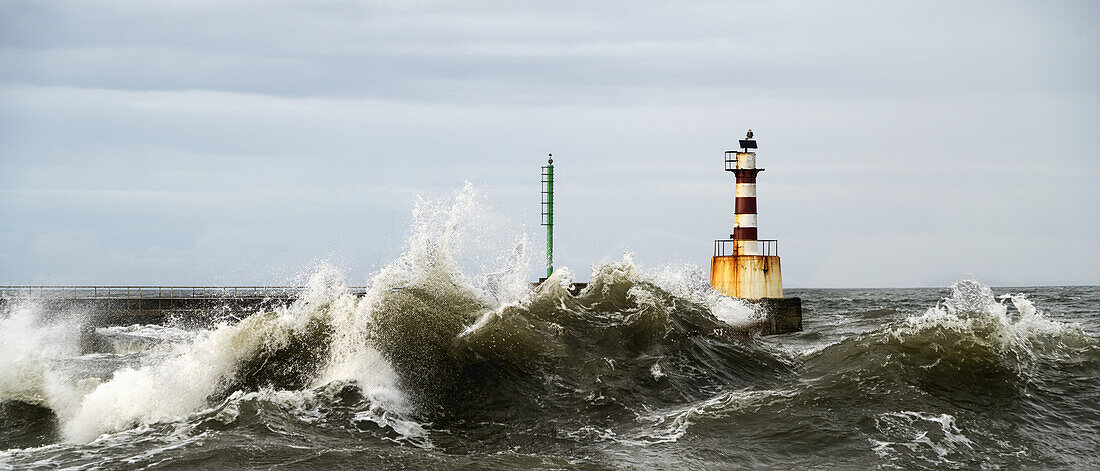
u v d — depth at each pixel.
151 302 37.62
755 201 31.31
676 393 14.73
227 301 38.22
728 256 30.94
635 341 17.00
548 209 34.12
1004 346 16.20
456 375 14.68
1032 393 14.58
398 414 13.13
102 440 11.55
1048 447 12.41
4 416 13.56
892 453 11.90
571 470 10.88
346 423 12.47
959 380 14.94
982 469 11.51
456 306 17.61
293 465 10.60
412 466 10.77
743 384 15.75
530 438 12.57
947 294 86.44
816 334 26.91
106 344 26.47
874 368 15.34
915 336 16.67
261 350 14.91
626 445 12.20
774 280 30.66
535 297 18.48
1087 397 14.42
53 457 10.84
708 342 17.88
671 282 23.72
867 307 50.75
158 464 10.55
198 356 14.79
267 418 12.27
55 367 17.11
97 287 37.38
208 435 11.63
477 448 12.13
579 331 17.25
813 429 12.72
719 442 12.30
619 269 20.64
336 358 14.68
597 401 14.05
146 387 13.89
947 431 12.73
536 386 14.66
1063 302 52.78
